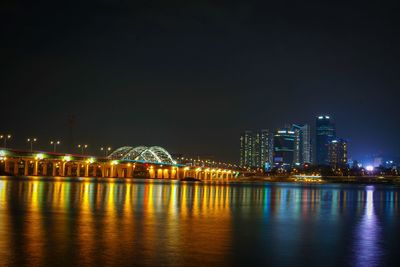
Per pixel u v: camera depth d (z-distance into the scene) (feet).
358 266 105.60
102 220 165.89
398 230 164.86
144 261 103.30
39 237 126.41
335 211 243.60
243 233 147.02
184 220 174.60
